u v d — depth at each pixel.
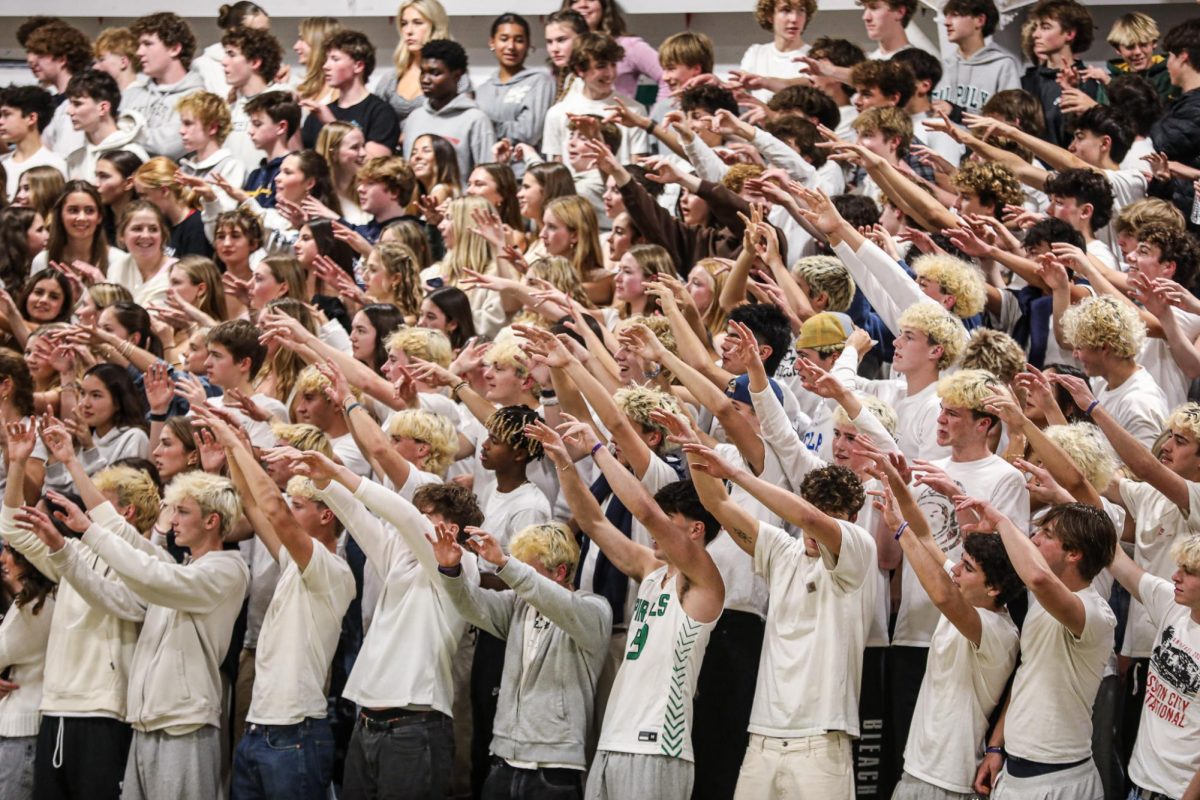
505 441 17.52
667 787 15.55
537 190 23.28
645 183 23.23
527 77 27.78
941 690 15.17
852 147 20.84
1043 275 18.34
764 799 15.24
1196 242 19.08
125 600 17.86
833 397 15.98
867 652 16.25
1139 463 15.46
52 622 18.17
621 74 27.64
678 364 16.70
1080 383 15.75
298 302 20.69
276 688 17.14
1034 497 16.55
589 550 17.27
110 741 17.89
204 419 17.23
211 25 33.69
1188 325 18.92
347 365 19.08
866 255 18.75
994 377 16.06
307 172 24.69
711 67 25.95
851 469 15.88
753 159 21.88
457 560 15.88
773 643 15.57
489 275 20.75
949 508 16.28
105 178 25.69
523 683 16.47
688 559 15.66
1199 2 28.89
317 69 28.39
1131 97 23.50
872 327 19.81
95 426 20.38
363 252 22.86
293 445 17.81
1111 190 20.41
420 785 16.58
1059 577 14.64
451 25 32.53
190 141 26.67
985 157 22.27
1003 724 15.00
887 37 26.84
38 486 20.23
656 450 17.44
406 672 16.69
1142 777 14.52
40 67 29.73
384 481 18.53
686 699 15.73
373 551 17.16
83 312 22.45
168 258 24.52
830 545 15.10
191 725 17.41
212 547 17.77
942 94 26.97
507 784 16.33
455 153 25.12
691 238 21.86
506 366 18.61
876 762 16.22
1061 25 25.75
